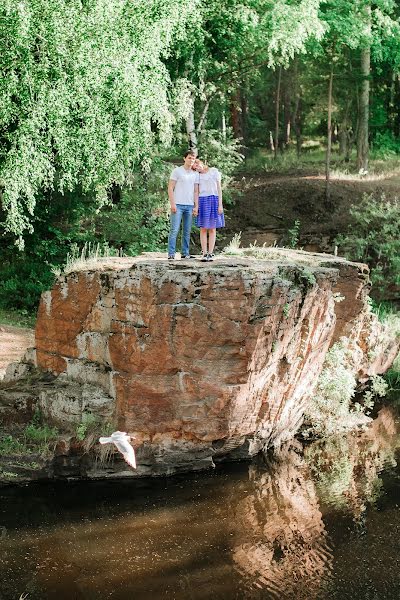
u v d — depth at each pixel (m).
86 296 12.14
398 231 22.73
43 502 10.94
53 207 21.66
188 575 8.80
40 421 12.29
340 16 23.06
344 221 23.52
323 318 13.30
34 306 20.36
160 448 11.75
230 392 11.47
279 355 12.29
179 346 11.20
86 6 12.48
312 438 14.18
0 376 13.94
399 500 11.18
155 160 20.91
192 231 22.30
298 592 8.46
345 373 14.93
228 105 29.66
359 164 27.47
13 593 8.36
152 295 11.05
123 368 11.49
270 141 35.66
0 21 11.87
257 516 10.53
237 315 11.12
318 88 27.39
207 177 12.69
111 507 10.79
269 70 32.31
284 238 23.30
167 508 10.77
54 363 12.79
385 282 21.84
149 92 13.68
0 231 21.55
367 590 8.52
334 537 9.92
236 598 8.33
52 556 9.25
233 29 21.34
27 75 12.15
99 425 11.77
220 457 12.59
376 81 32.66
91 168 13.69
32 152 12.75
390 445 13.81
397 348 17.98
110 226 21.08
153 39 13.44
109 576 8.78
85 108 12.98
